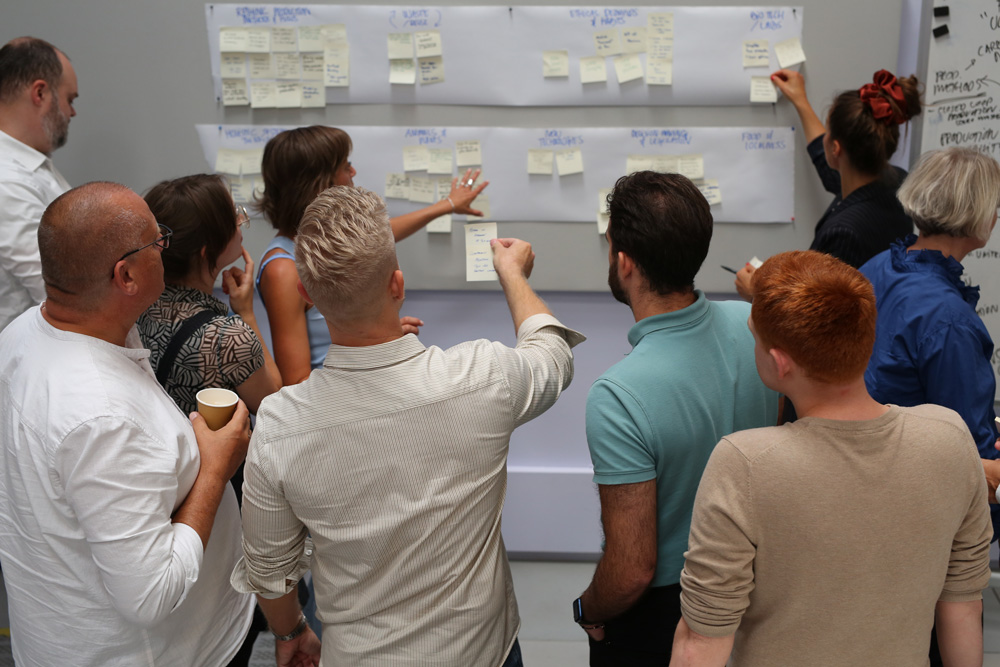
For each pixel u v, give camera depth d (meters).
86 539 1.14
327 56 2.43
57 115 2.12
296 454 1.08
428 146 2.50
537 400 1.22
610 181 2.50
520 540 2.78
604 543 1.29
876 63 2.38
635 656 1.41
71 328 1.17
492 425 1.14
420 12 2.40
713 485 1.00
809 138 2.37
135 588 1.08
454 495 1.12
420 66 2.44
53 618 1.20
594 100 2.45
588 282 2.60
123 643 1.21
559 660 2.29
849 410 0.98
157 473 1.12
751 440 0.99
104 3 2.41
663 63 2.40
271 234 2.58
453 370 1.13
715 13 2.37
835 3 2.34
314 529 1.11
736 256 2.56
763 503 0.95
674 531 1.32
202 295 1.53
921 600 0.99
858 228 2.02
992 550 2.63
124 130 2.51
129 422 1.11
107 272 1.13
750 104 2.43
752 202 2.50
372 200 1.09
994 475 1.46
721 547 0.98
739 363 1.34
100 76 2.47
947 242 1.62
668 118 2.45
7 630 2.35
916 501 0.95
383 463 1.08
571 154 2.49
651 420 1.22
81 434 1.07
